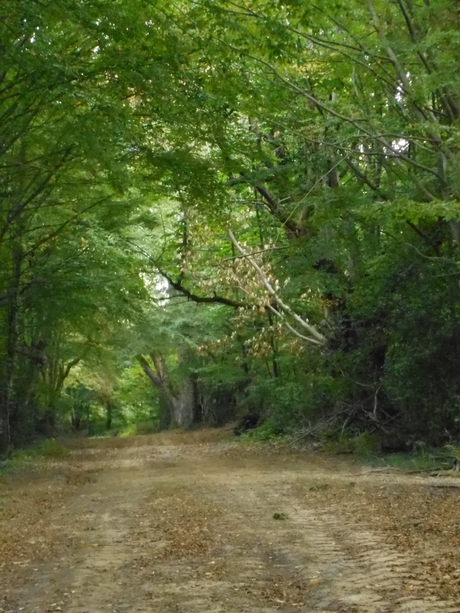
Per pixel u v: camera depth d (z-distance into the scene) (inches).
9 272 881.5
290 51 536.4
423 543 336.2
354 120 600.1
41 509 527.5
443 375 713.0
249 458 930.1
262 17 514.0
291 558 318.7
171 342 1413.6
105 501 550.9
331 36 620.1
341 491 540.1
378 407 864.9
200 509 474.0
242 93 549.6
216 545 351.3
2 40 454.0
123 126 506.9
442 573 278.5
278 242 1010.1
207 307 1432.1
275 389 1149.1
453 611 232.1
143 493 585.9
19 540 397.4
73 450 1298.0
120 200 846.5
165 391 2084.2
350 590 262.1
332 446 889.5
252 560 316.8
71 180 689.0
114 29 474.9
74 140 524.7
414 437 754.8
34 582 297.6
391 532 369.4
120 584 285.7
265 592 265.3
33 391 1347.2
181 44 510.6
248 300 998.4
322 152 703.7
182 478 701.3
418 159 674.8
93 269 893.8
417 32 566.3
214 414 1860.2
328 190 674.8
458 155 538.0
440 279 738.2
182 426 2026.3
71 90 485.4
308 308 1035.9
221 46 512.1
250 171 765.3
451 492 505.4
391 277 773.9
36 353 1256.8
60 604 261.3
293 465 808.3
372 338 820.6
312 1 546.6
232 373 1405.0
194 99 525.3
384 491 527.8
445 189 607.2
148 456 1084.5
